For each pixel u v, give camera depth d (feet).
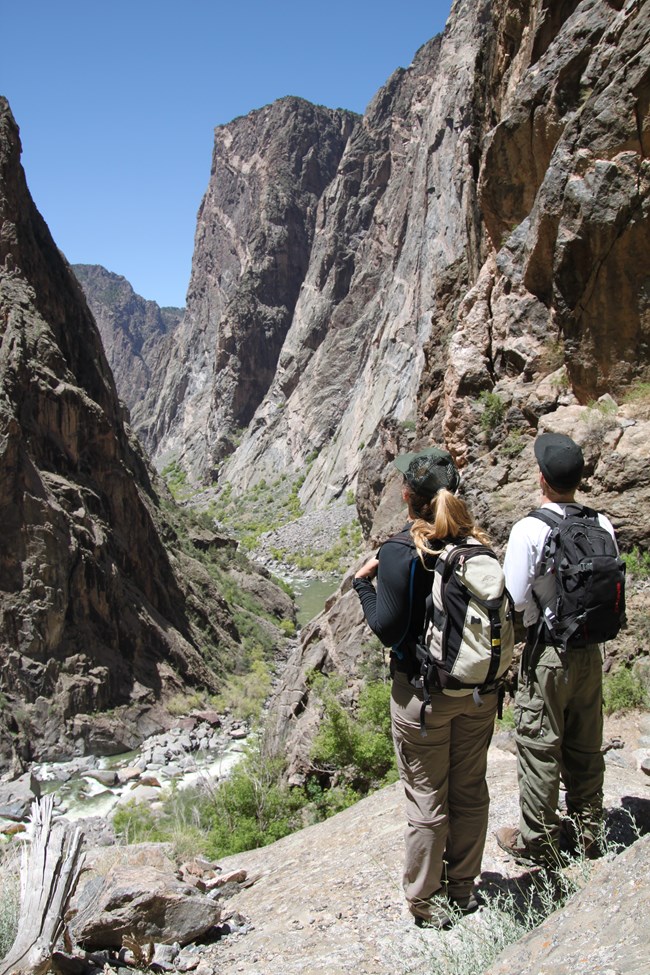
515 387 37.93
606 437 31.71
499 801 17.39
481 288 43.55
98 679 89.71
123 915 13.53
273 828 40.34
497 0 50.47
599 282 33.50
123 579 107.45
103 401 139.85
